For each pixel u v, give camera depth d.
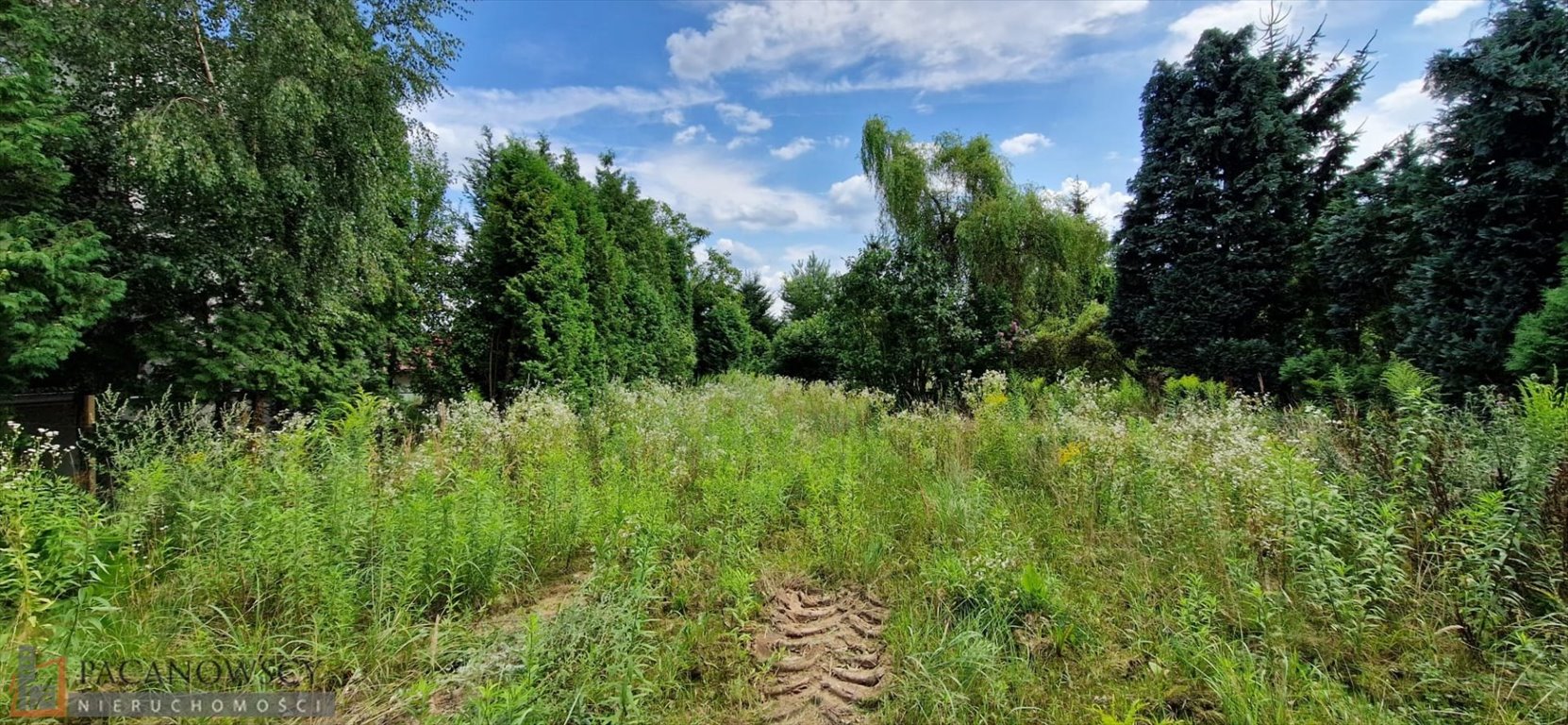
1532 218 5.27
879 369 11.01
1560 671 2.24
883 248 11.23
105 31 5.55
